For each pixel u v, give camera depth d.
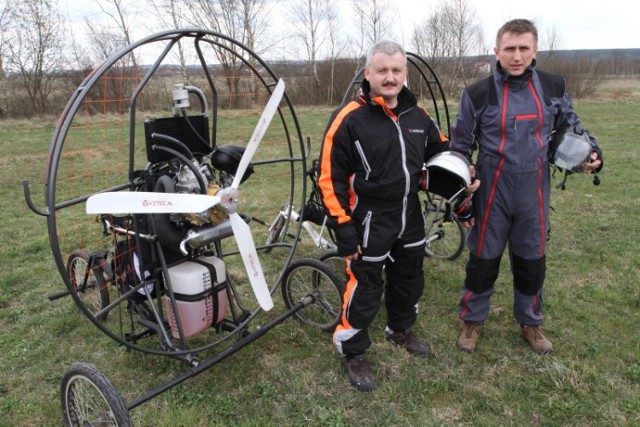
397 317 3.08
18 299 4.14
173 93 2.70
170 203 2.27
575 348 3.11
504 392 2.73
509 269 4.30
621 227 5.34
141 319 2.91
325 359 3.12
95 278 3.65
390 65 2.36
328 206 2.57
